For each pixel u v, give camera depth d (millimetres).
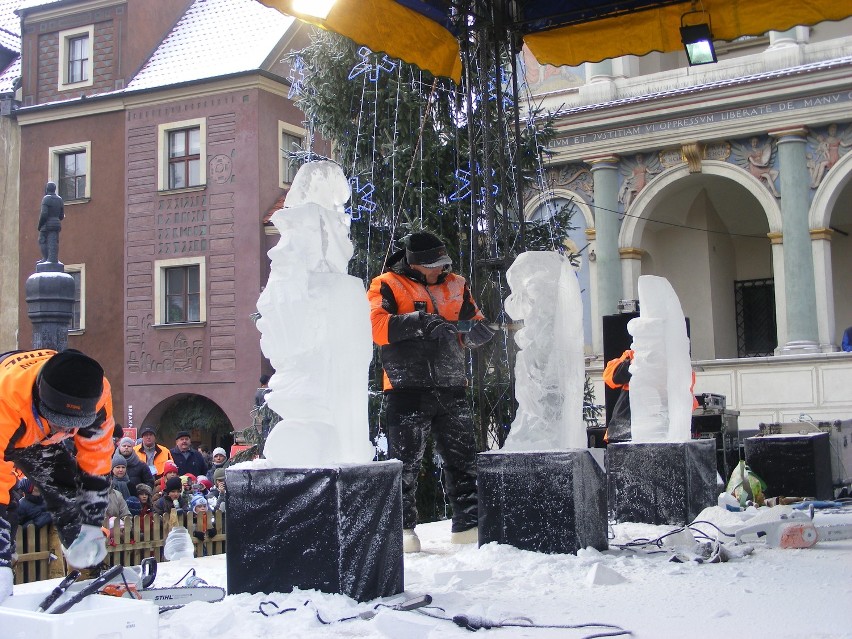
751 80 20203
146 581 4535
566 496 5840
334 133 12852
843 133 19922
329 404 4555
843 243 23359
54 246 10195
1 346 27125
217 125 25062
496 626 3910
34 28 27656
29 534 7598
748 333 24422
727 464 13656
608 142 21625
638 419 7961
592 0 10555
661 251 23859
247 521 4488
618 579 4996
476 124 10883
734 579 5020
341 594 4289
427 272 6527
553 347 6266
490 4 10281
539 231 13383
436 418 6785
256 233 24469
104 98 26172
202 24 27234
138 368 25438
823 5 9984
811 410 19156
